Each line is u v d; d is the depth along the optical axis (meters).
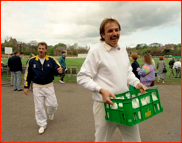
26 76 3.80
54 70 3.86
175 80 12.34
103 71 1.95
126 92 2.06
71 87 9.16
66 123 4.15
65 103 5.98
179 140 3.31
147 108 1.79
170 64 14.86
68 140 3.30
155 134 3.56
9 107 5.49
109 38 1.88
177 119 4.41
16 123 4.16
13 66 7.99
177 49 85.94
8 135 3.52
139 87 2.11
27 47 90.56
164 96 7.12
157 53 85.06
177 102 6.14
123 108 1.63
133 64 5.81
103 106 1.99
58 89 8.60
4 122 4.22
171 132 3.66
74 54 115.00
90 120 4.35
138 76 5.74
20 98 6.69
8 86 9.41
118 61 1.99
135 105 1.68
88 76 1.92
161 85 10.00
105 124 2.00
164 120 4.35
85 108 5.38
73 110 5.18
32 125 4.04
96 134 2.08
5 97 6.84
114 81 1.94
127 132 2.09
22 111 5.09
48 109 4.17
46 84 3.82
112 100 1.76
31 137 3.43
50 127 3.92
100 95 1.97
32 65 3.72
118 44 2.08
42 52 3.69
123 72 2.03
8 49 15.28
